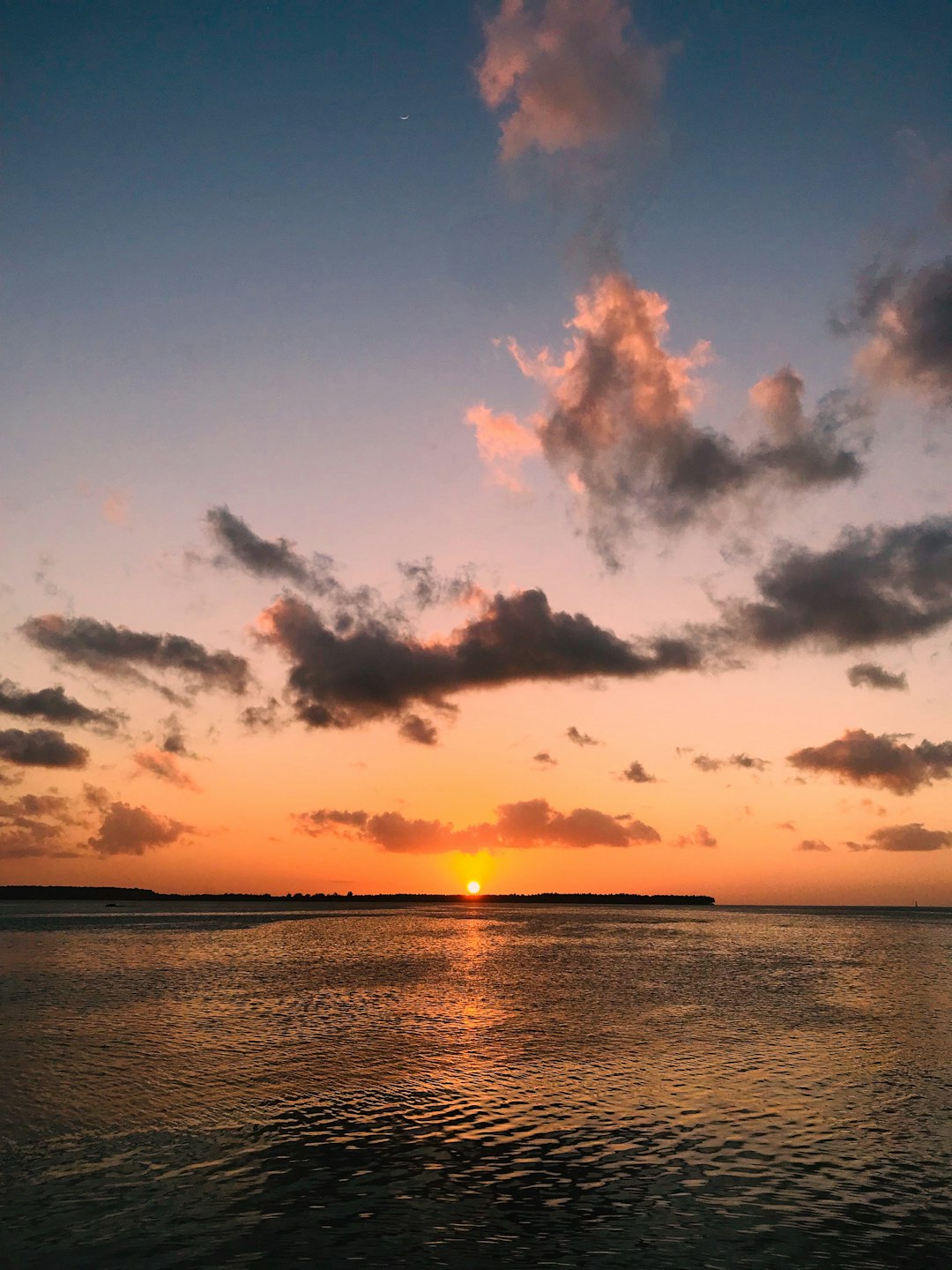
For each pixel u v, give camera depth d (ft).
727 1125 81.61
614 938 353.72
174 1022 130.00
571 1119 82.94
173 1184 66.80
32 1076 96.12
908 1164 72.13
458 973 204.44
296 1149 74.18
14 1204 62.85
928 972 220.84
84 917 508.12
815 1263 55.67
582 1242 58.23
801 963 242.58
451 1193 65.62
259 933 354.54
